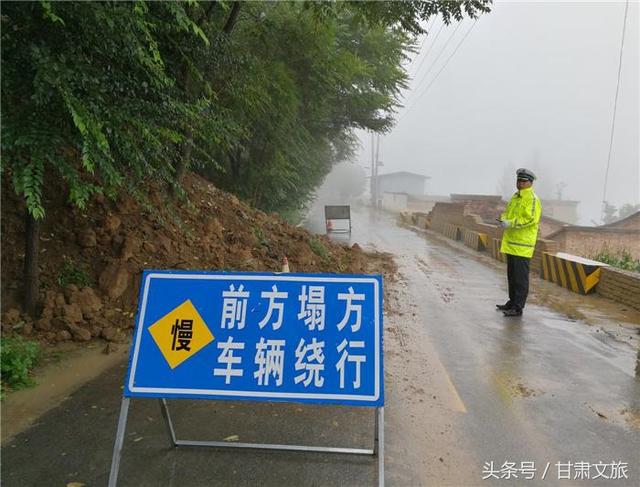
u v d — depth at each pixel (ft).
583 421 12.74
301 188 70.23
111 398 12.89
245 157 47.85
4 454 10.23
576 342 19.61
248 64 27.30
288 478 9.71
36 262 16.56
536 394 14.35
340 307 9.71
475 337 19.95
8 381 13.19
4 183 19.16
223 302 9.80
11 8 11.14
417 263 42.37
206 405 12.78
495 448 11.27
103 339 16.61
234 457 10.36
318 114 48.67
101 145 11.55
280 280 9.91
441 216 80.64
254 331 9.62
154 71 13.93
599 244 60.70
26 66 11.54
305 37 34.37
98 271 19.21
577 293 29.94
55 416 11.85
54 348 15.55
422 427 12.09
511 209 23.58
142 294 9.91
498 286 31.76
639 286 25.16
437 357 17.35
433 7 22.97
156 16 16.31
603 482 10.09
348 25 45.06
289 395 9.25
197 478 9.61
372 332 9.54
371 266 38.24
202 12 22.72
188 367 9.46
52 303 16.75
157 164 17.31
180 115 16.94
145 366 9.49
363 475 9.92
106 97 13.44
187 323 9.70
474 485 9.82
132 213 23.08
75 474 9.64
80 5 11.30
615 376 15.96
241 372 9.41
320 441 11.14
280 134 43.88
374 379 9.29
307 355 9.46
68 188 21.08
